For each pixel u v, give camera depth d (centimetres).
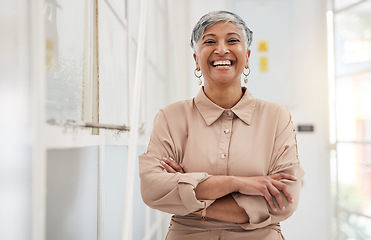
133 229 162
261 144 123
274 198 115
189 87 293
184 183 112
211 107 127
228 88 127
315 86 296
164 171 121
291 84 296
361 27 265
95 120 104
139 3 180
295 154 123
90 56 104
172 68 277
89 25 105
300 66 297
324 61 295
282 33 298
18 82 63
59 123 80
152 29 210
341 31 283
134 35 167
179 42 296
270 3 300
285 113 128
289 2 298
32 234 66
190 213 121
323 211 291
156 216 237
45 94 74
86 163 101
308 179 292
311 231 289
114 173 133
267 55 298
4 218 58
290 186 116
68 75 88
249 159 121
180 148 126
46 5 76
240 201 113
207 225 118
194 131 126
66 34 88
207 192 113
